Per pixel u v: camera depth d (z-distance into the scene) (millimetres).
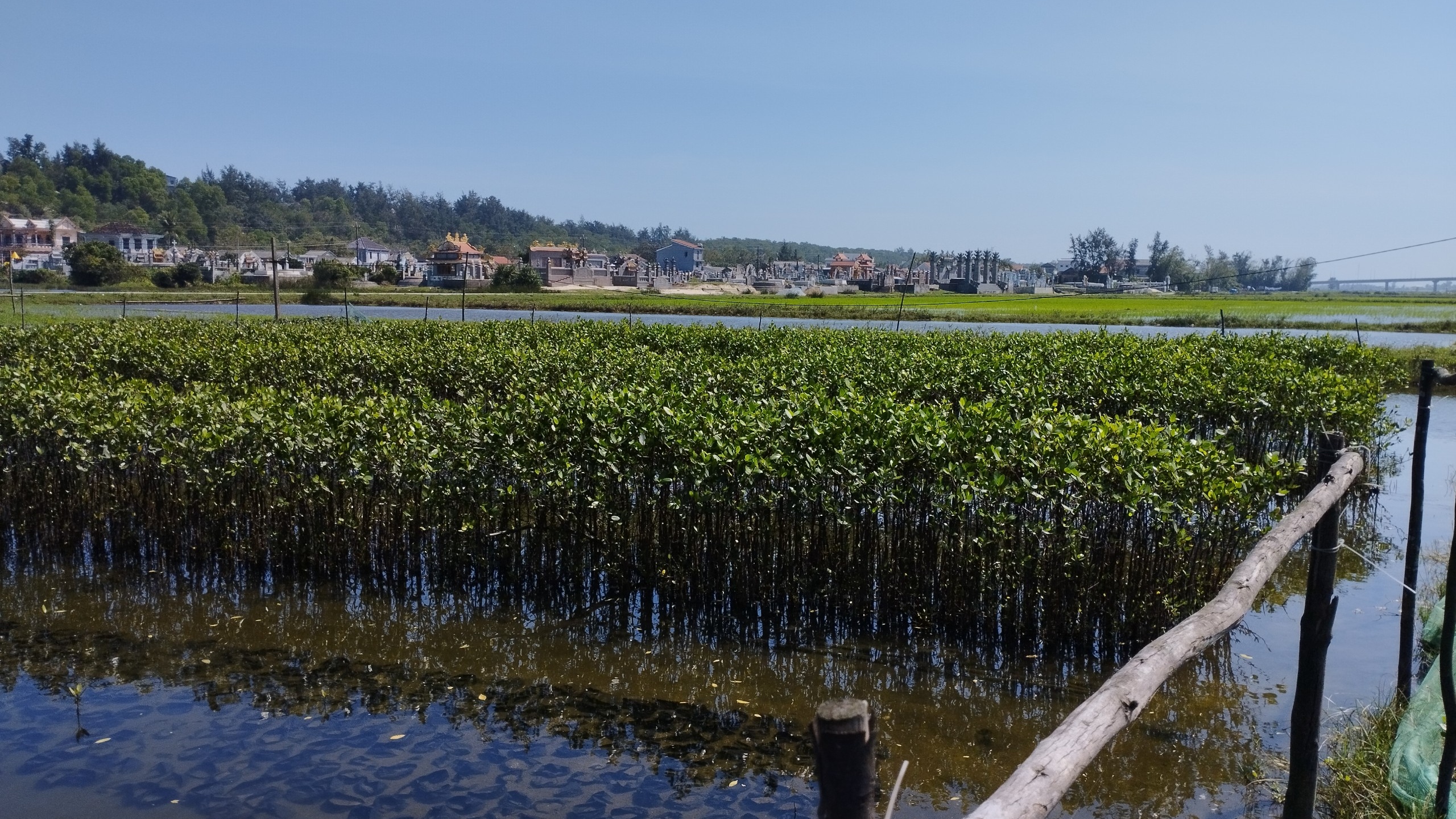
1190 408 18125
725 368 20062
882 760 8492
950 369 20703
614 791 7922
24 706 9406
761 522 11789
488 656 10797
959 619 11180
